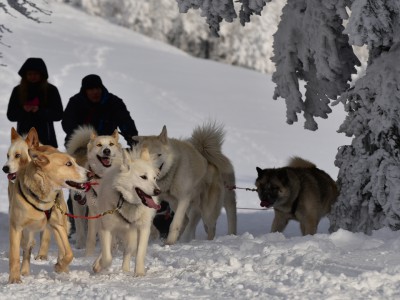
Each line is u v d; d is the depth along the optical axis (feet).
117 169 25.09
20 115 39.83
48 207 24.11
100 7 280.72
